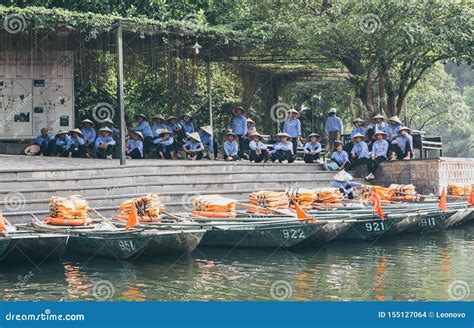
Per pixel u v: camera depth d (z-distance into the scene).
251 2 23.17
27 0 22.36
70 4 22.69
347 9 22.09
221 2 25.69
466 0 22.34
